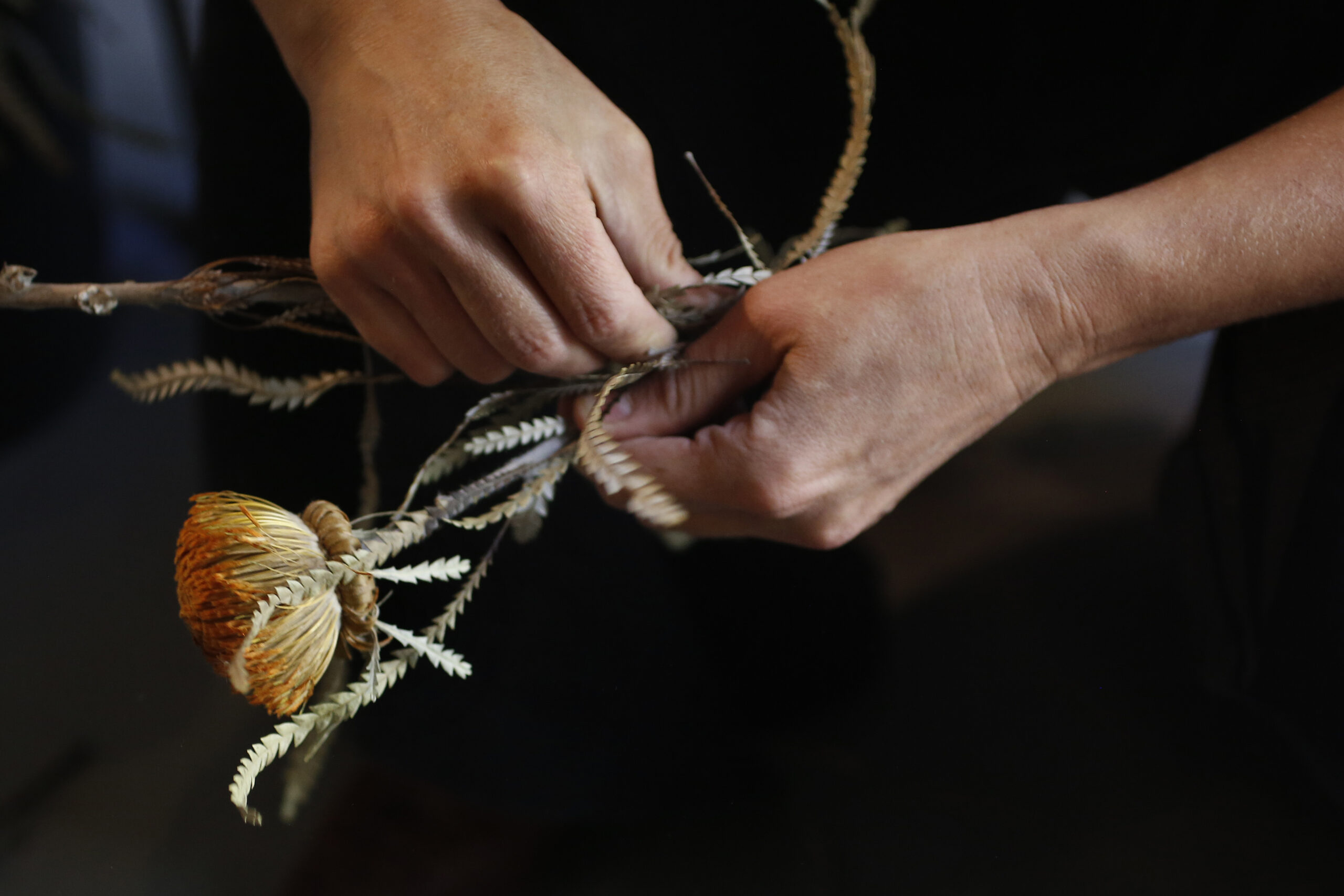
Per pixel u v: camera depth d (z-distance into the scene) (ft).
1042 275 2.29
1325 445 2.61
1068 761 2.49
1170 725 2.52
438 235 2.20
